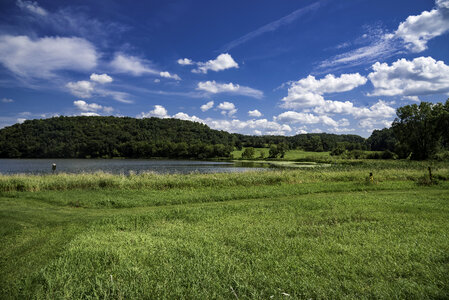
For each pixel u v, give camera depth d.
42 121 144.50
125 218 9.47
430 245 5.77
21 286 4.41
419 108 62.16
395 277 4.47
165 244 6.39
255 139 188.38
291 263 5.11
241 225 8.21
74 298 3.99
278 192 15.61
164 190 16.70
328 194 15.46
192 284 4.34
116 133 146.75
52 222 9.07
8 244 6.64
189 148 124.94
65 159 112.56
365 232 7.19
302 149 158.12
